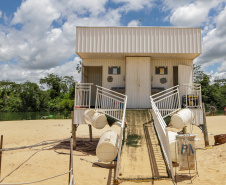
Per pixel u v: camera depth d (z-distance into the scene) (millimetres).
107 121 8344
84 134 14977
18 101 52938
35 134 14492
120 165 6188
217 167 6328
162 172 5832
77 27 10773
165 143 6172
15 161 7660
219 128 15297
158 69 11953
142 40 10609
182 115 7598
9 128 17344
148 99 11242
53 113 44781
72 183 5219
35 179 5742
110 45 10648
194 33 10516
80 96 9766
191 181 5336
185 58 11789
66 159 8016
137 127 8484
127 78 11383
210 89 44625
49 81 66750
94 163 7500
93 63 12031
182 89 11094
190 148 5523
